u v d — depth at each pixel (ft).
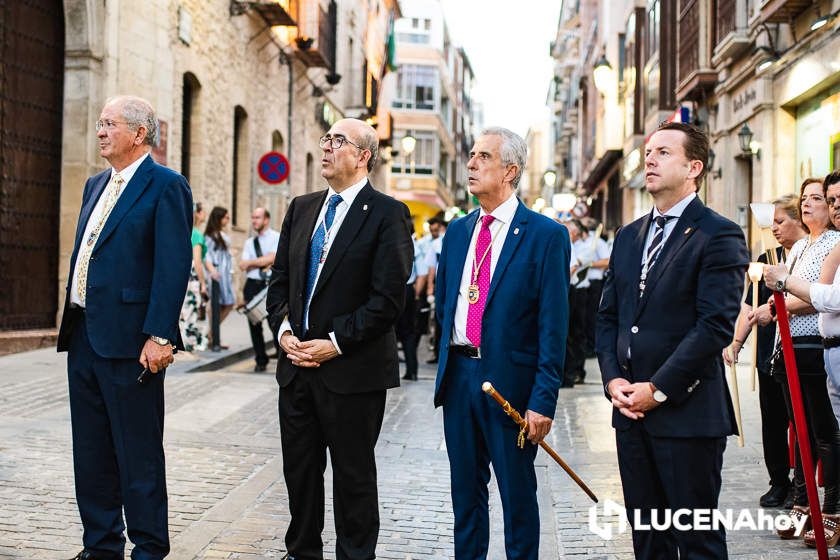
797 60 36.63
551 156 249.34
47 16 39.09
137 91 43.62
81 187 39.86
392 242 12.42
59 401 25.13
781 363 15.58
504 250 11.75
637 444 10.82
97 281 12.41
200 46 52.24
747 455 20.90
